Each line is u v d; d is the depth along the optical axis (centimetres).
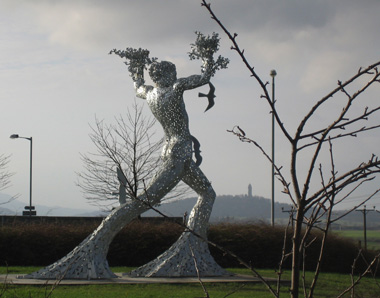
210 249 2255
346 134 393
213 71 1500
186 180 1573
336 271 2152
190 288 1405
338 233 2239
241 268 2155
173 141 1532
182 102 1520
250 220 2448
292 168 396
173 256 1555
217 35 1499
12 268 1933
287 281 1543
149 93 1546
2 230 2189
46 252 2202
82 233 2244
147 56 1602
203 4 382
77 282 1416
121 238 2230
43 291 1295
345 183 392
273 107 393
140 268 1562
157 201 1516
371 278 1981
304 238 409
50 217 2750
